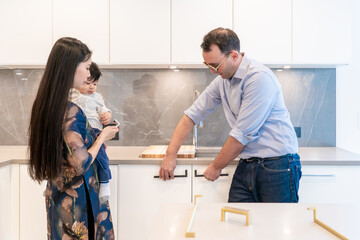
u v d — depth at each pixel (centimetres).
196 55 229
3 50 233
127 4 229
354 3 257
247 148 184
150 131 266
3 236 205
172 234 91
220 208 112
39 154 138
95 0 229
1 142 269
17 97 266
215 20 227
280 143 177
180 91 263
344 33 225
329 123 261
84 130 145
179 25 228
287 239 87
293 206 114
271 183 176
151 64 232
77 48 141
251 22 226
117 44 230
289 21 225
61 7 230
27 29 232
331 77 259
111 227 171
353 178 203
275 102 177
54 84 136
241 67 174
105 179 169
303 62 227
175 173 206
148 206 207
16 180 211
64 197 145
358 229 94
